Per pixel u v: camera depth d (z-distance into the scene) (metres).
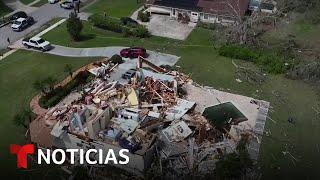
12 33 73.19
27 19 75.25
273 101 56.44
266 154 47.91
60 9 81.94
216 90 58.06
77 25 69.06
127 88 55.00
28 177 44.72
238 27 68.62
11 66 63.44
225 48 66.00
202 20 75.94
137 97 52.94
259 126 51.69
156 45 69.31
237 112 53.69
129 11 80.69
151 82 56.59
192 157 45.78
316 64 61.19
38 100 55.41
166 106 53.06
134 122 48.94
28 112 50.97
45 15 79.56
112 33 73.25
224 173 42.19
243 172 43.34
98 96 54.16
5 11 80.44
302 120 53.25
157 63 64.00
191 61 65.00
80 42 70.19
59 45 69.31
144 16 76.06
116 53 66.75
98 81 57.88
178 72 61.56
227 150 46.84
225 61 65.06
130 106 52.16
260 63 63.78
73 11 80.69
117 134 45.66
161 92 55.53
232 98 56.47
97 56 66.06
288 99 56.97
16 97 56.41
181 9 75.75
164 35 72.25
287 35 72.31
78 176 43.75
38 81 56.72
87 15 79.50
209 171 44.41
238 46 66.94
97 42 70.25
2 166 46.09
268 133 50.78
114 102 53.00
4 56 66.12
